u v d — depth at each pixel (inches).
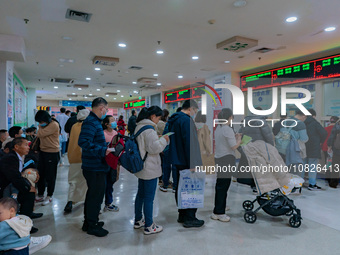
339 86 226.1
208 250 88.0
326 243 93.6
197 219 109.1
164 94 551.5
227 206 132.3
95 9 148.1
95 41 208.7
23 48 204.7
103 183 100.3
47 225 108.3
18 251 66.5
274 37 197.5
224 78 344.2
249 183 114.7
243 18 161.0
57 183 177.8
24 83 446.9
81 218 116.3
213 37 197.6
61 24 171.8
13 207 68.7
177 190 108.0
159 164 101.0
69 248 88.9
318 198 148.6
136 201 106.0
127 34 191.0
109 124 135.1
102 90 547.5
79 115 122.3
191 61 276.4
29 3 141.5
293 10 149.3
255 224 110.7
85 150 94.4
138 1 138.2
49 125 133.6
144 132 96.7
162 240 95.3
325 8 146.3
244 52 240.4
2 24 172.2
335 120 183.2
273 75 285.3
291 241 95.0
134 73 349.1
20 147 100.0
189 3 140.6
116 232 102.1
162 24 171.3
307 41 207.6
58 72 346.3
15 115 315.3
